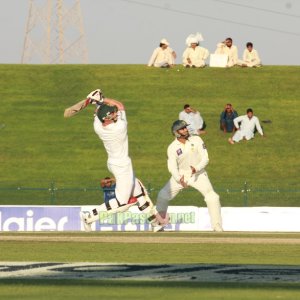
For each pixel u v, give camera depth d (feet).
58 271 186.80
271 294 156.15
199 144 326.65
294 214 415.03
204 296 153.07
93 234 302.25
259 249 242.58
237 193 539.29
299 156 623.36
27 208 419.33
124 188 279.28
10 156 627.46
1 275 180.14
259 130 644.69
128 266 195.83
